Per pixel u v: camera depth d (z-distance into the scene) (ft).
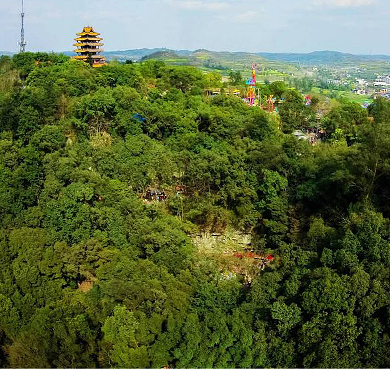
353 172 250.78
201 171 293.02
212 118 367.25
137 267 222.89
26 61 506.89
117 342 177.99
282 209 273.75
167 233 238.89
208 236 286.46
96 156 307.58
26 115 333.01
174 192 304.09
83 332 193.67
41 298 221.87
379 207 242.78
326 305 173.88
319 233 233.55
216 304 204.33
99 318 197.26
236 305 205.57
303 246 238.68
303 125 479.82
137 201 268.82
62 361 191.01
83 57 568.41
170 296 199.41
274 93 586.04
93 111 351.46
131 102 370.94
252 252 275.80
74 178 280.31
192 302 204.74
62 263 233.76
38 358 195.00
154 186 312.29
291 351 175.11
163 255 231.50
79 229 251.39
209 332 175.63
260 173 300.61
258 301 200.64
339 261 193.88
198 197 292.81
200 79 535.19
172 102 412.57
